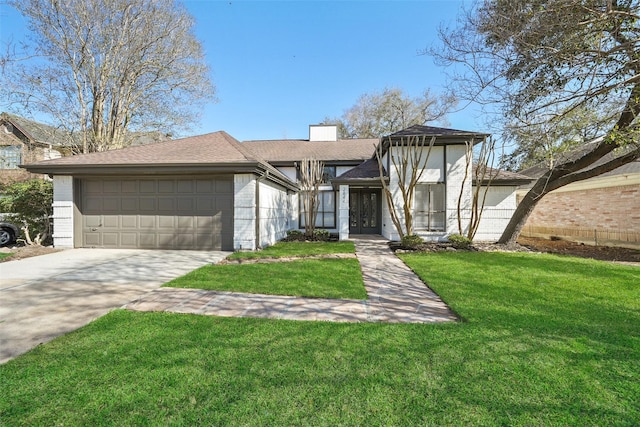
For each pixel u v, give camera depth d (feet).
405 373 8.52
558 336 10.93
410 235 34.47
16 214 35.91
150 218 32.17
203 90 61.31
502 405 7.20
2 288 17.28
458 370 8.68
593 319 12.62
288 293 16.49
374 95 109.70
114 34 53.83
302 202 54.24
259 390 7.70
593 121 24.36
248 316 13.03
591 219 40.19
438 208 39.60
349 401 7.31
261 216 34.01
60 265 23.82
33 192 34.88
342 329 11.57
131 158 31.37
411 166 39.50
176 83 59.21
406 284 18.98
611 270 22.35
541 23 21.56
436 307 14.53
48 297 15.64
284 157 55.77
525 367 8.83
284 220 46.52
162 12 54.75
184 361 9.07
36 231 36.68
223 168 29.66
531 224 52.80
